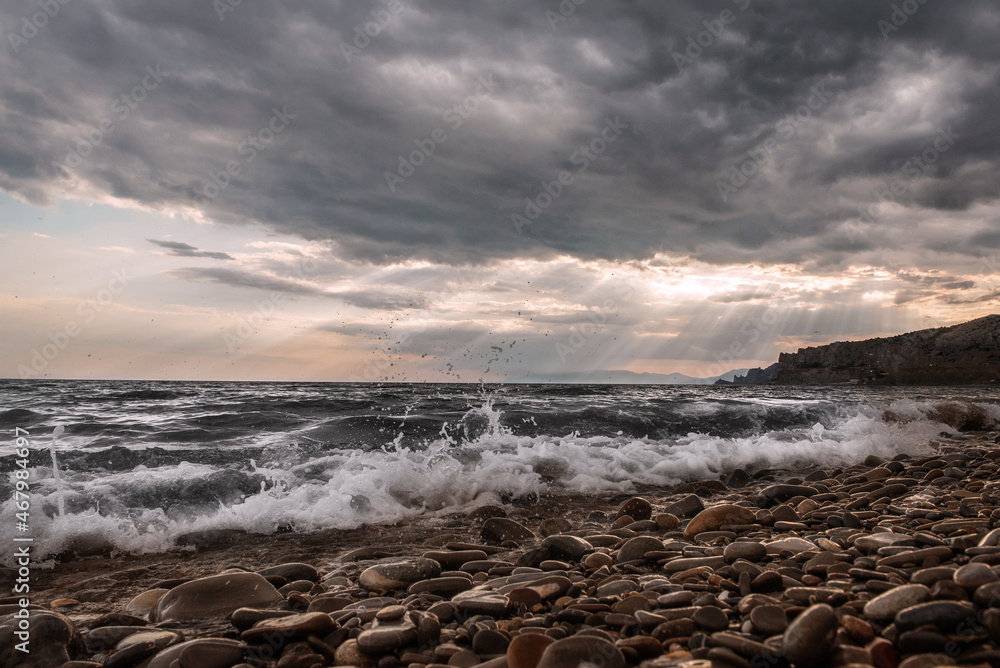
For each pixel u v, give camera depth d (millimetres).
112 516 4371
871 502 4945
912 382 59594
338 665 2217
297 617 2518
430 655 2264
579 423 8961
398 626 2434
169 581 3344
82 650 2426
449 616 2650
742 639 2016
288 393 21875
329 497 5008
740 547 3383
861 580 2691
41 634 2355
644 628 2318
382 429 8273
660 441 8227
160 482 4992
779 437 9016
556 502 5520
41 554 3840
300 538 4320
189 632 2639
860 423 10133
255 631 2414
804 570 3021
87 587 3363
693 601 2572
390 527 4645
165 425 8688
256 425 8750
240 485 5168
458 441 7500
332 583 3289
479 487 5660
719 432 9156
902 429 10242
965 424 11078
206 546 4125
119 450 6020
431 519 4887
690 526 4281
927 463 6898
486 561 3527
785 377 81500
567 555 3635
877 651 1860
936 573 2436
